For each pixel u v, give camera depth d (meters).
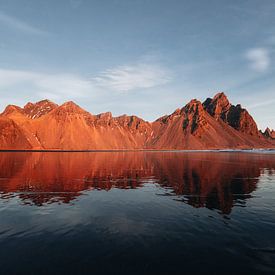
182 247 14.26
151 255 13.28
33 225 18.31
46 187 35.00
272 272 11.58
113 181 41.28
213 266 12.11
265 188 33.50
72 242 15.08
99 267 12.05
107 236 16.03
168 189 33.34
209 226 17.88
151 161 93.81
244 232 16.61
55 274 11.45
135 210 22.50
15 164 73.31
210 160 98.81
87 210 22.53
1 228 17.67
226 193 30.14
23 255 13.34
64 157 117.62
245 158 114.62
